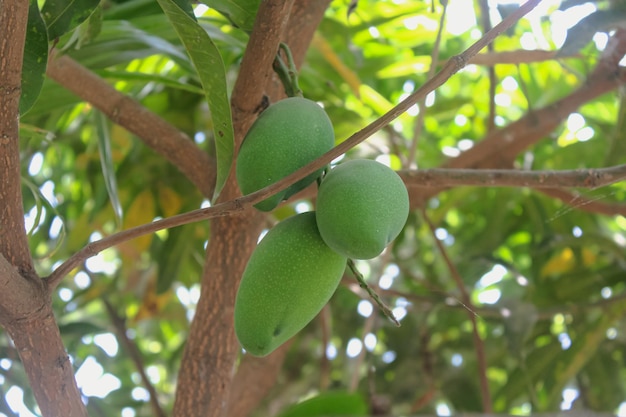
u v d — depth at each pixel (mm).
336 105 1521
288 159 740
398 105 678
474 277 1604
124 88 1427
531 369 1511
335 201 702
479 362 1304
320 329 1828
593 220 1646
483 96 1803
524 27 1522
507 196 1624
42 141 1419
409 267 1811
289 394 1838
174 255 1545
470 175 904
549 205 1652
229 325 998
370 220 694
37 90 797
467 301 1331
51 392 747
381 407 1243
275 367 1338
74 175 1743
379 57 1588
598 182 864
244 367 1332
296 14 1055
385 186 711
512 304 1411
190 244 1555
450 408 1751
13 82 711
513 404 1590
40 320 726
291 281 719
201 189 1109
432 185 916
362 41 1588
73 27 843
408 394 1662
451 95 1861
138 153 1537
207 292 1007
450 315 1713
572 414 603
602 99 1710
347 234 694
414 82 1785
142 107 1121
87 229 1623
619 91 1237
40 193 1022
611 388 1568
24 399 1342
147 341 2150
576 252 1560
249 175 742
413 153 1226
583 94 1317
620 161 1400
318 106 780
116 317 1551
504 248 1814
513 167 1394
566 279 1533
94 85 1104
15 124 720
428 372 1660
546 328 1518
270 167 737
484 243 1633
